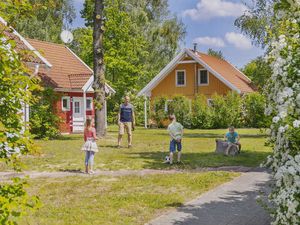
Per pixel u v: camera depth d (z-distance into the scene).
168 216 7.12
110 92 33.44
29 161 13.97
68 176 11.19
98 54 22.70
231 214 7.18
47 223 6.70
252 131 31.61
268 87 5.64
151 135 27.06
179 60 41.97
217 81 40.94
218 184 9.80
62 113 29.75
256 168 12.27
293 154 4.76
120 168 12.59
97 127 22.88
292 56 5.17
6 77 4.09
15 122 4.19
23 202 3.93
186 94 42.22
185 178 10.55
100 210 7.56
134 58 42.97
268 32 5.68
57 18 52.72
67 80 29.98
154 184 9.91
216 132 31.36
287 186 4.73
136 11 50.66
